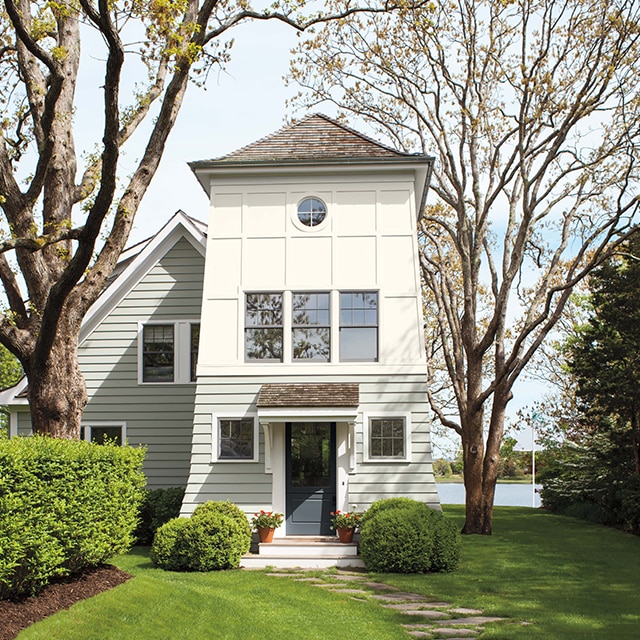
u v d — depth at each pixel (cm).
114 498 1278
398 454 1886
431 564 1652
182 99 1548
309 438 1917
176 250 2234
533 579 1573
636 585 1520
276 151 2066
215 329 1966
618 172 2359
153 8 1273
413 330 1939
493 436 2375
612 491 2633
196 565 1622
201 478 1898
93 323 2230
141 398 2194
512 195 2530
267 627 1120
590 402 2731
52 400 1432
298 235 1994
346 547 1762
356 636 1111
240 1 1565
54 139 1465
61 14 1288
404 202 1994
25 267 1483
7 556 947
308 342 1953
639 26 1972
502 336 2433
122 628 992
